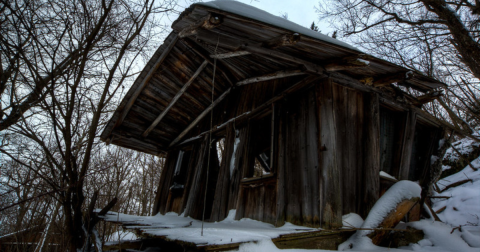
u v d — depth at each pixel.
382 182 3.57
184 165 6.82
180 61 5.01
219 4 2.64
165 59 4.87
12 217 4.84
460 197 5.44
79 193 2.98
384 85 3.67
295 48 3.18
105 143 6.06
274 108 4.33
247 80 5.23
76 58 2.65
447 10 3.95
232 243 2.12
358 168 3.53
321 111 3.47
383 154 4.07
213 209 4.68
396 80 3.45
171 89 5.50
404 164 4.04
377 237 2.98
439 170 4.57
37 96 2.62
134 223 3.70
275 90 4.51
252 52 3.45
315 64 3.47
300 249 2.56
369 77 3.62
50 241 4.57
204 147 5.77
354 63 3.12
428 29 5.85
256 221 3.84
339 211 2.95
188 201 5.41
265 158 7.07
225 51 4.00
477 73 4.04
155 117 6.09
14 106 2.59
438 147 4.78
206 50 4.58
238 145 4.95
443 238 3.14
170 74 5.19
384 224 3.02
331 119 3.33
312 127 3.60
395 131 4.32
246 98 5.26
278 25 2.72
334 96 3.63
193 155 6.17
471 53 3.87
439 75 6.70
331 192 3.03
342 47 2.94
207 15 2.64
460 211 5.06
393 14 5.60
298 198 3.46
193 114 6.34
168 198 6.50
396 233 3.18
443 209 5.44
